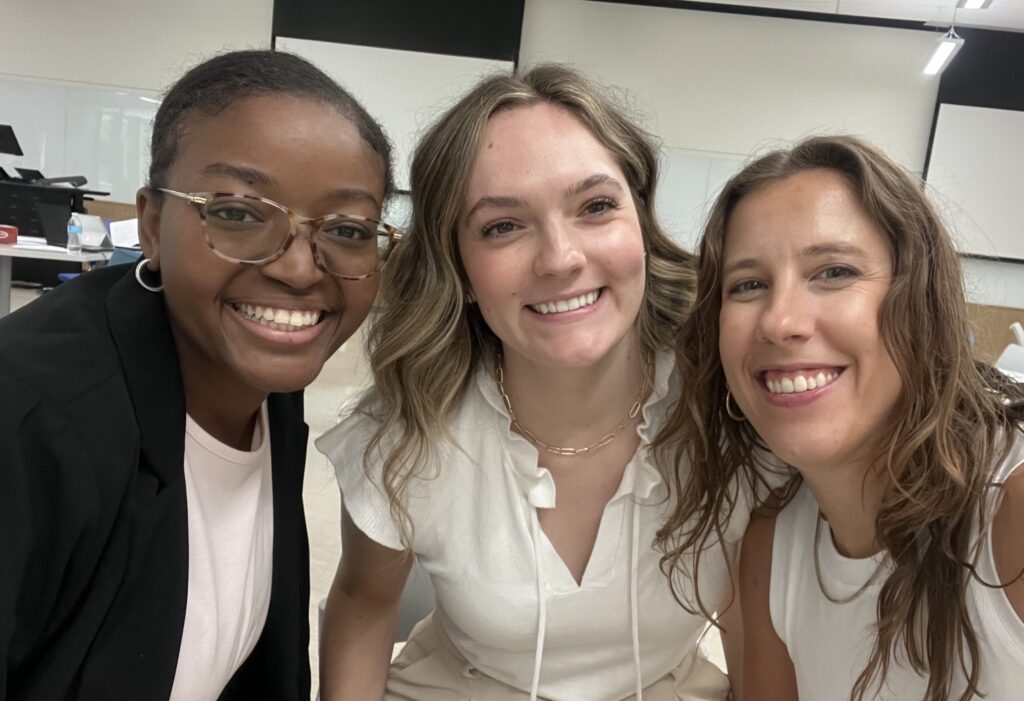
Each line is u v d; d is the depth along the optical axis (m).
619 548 0.58
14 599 0.35
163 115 0.44
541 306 0.54
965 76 3.55
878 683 0.50
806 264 0.46
